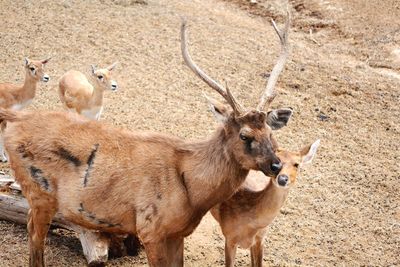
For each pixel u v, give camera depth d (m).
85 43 19.16
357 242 11.83
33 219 9.89
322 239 11.86
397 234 12.08
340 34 21.27
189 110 16.03
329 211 12.67
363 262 11.31
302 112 16.25
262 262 10.76
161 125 15.26
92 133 9.48
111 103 16.14
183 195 9.15
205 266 10.98
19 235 11.20
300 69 18.39
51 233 11.38
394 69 19.03
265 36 20.64
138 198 9.21
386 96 17.27
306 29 21.80
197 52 19.03
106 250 10.55
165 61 18.42
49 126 9.56
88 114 14.73
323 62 18.98
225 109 9.09
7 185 11.45
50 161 9.44
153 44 19.31
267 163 8.77
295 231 12.04
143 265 10.84
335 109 16.52
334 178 13.73
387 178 13.82
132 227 9.51
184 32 9.62
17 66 17.64
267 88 9.57
